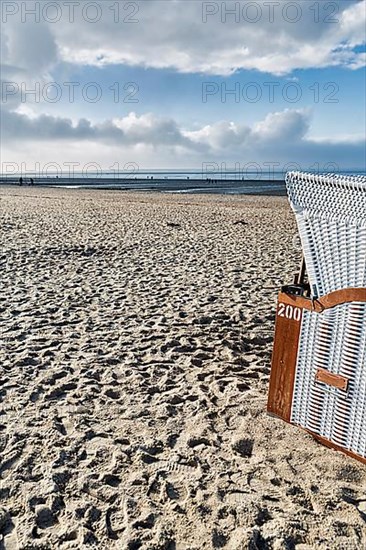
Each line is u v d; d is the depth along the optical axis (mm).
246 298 6609
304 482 2727
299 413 3158
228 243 11633
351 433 2846
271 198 30844
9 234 12227
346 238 2756
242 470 2838
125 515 2500
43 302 6297
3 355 4535
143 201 26812
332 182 2756
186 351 4730
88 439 3178
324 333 2936
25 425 3332
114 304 6266
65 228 13875
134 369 4266
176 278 7762
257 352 4742
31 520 2475
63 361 4430
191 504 2559
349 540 2314
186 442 3154
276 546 2279
